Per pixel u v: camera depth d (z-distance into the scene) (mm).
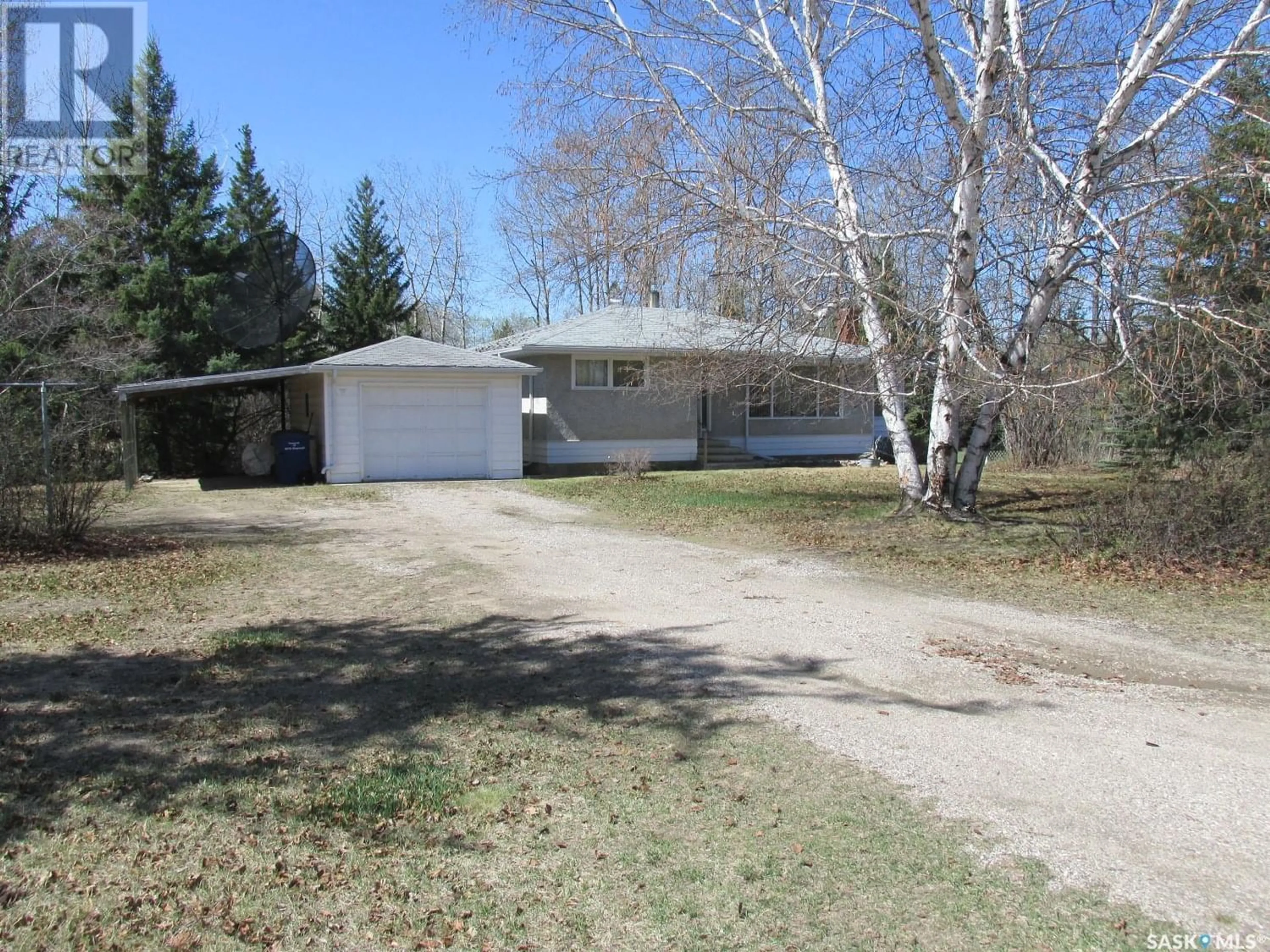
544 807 4309
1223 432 13453
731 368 14023
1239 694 5938
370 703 5703
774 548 11789
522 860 3830
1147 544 10469
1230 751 4930
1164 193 10625
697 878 3666
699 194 12227
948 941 3223
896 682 6152
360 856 3869
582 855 3859
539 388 24234
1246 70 11250
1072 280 11898
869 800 4340
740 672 6355
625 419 24766
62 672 6289
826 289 12523
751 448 27172
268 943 3262
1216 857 3771
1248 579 9578
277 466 21438
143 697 5789
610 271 15523
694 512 15555
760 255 12172
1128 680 6238
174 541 12188
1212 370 10891
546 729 5285
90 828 4098
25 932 3311
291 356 29344
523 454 25688
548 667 6477
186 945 3242
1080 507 14961
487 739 5137
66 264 22422
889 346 12164
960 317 11203
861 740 5090
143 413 25062
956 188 11672
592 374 24391
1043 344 12766
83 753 4922
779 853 3855
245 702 5723
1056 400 11711
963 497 13984
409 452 21031
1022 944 3191
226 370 25672
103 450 19531
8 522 10773
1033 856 3791
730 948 3211
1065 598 8812
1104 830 4016
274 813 4246
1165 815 4145
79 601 8500
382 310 35906
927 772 4664
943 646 7074
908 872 3688
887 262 12195
